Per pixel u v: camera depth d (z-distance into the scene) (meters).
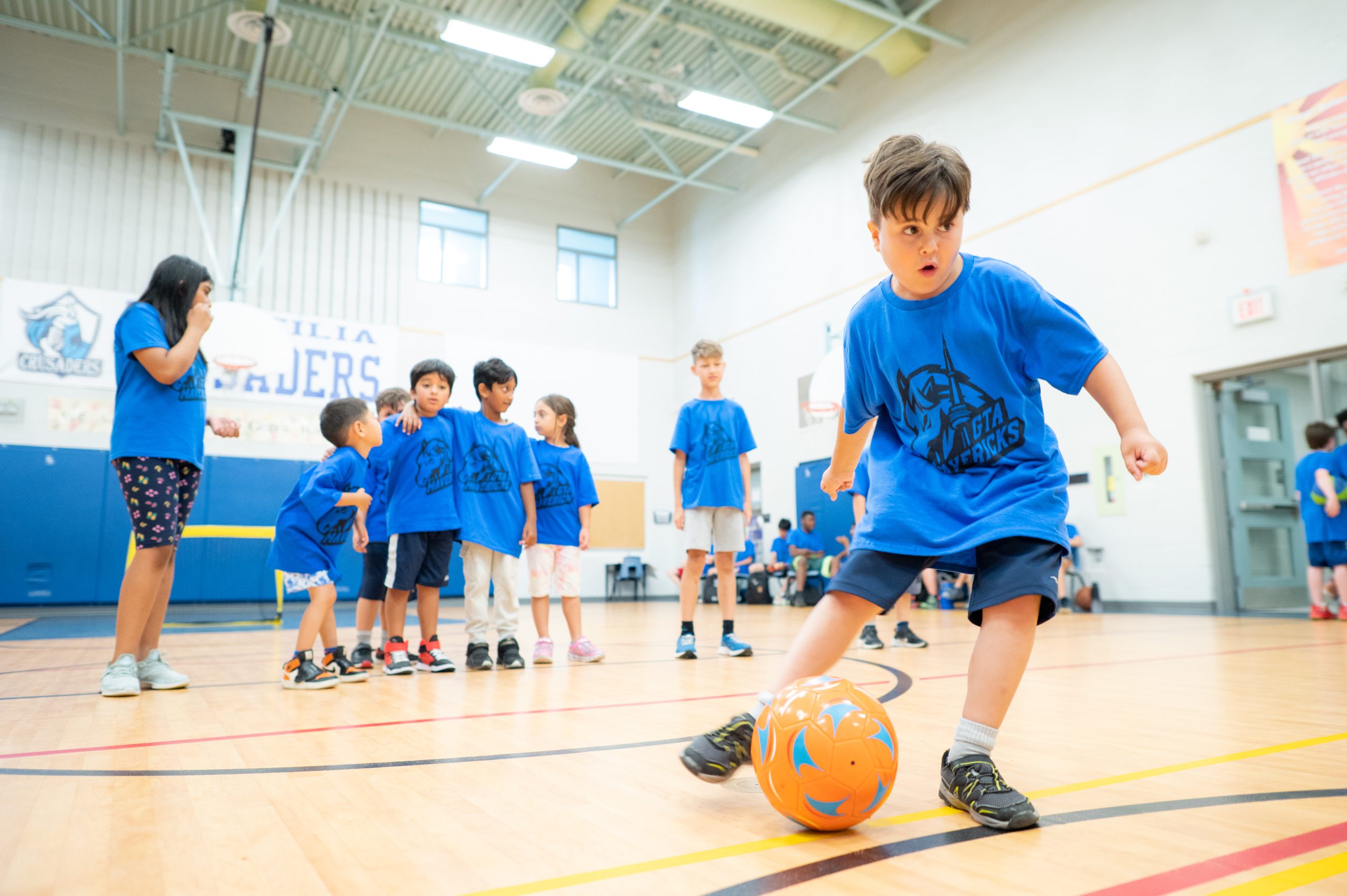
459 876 0.90
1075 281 7.42
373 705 2.22
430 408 3.18
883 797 1.05
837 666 3.16
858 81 9.82
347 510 2.74
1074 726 1.83
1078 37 7.50
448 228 11.59
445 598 10.74
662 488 12.70
